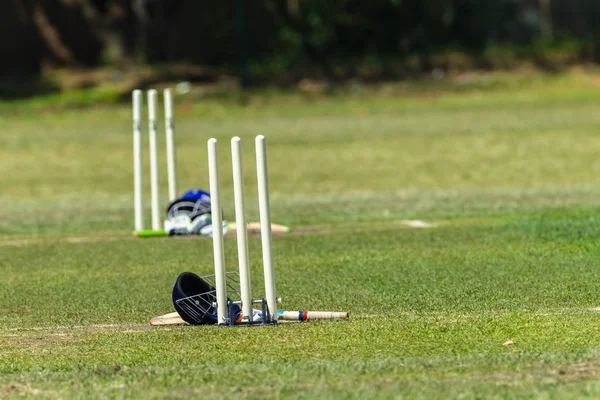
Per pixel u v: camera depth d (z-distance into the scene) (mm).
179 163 85062
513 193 64812
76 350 26578
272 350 25500
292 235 49344
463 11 159000
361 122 109625
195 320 28953
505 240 44875
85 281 38688
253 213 58969
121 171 82688
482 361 23375
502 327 27469
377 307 31453
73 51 149250
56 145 97062
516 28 164625
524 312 29734
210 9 152500
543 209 55875
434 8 156250
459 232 47938
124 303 33812
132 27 151750
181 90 133875
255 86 138375
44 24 148875
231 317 28641
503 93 133000
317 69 146375
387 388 21219
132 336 28016
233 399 20844
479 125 101750
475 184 71312
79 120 117000
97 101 129000
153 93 50312
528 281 35125
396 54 155875
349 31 155750
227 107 125500
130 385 22266
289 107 125500
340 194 68375
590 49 153750
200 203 50688
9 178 81000
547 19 164875
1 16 145500
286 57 152875
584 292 32844
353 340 26359
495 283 35000
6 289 37469
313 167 81625
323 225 53062
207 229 50000
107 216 60125
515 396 20344
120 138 101062
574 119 103625
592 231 45969
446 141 91875
